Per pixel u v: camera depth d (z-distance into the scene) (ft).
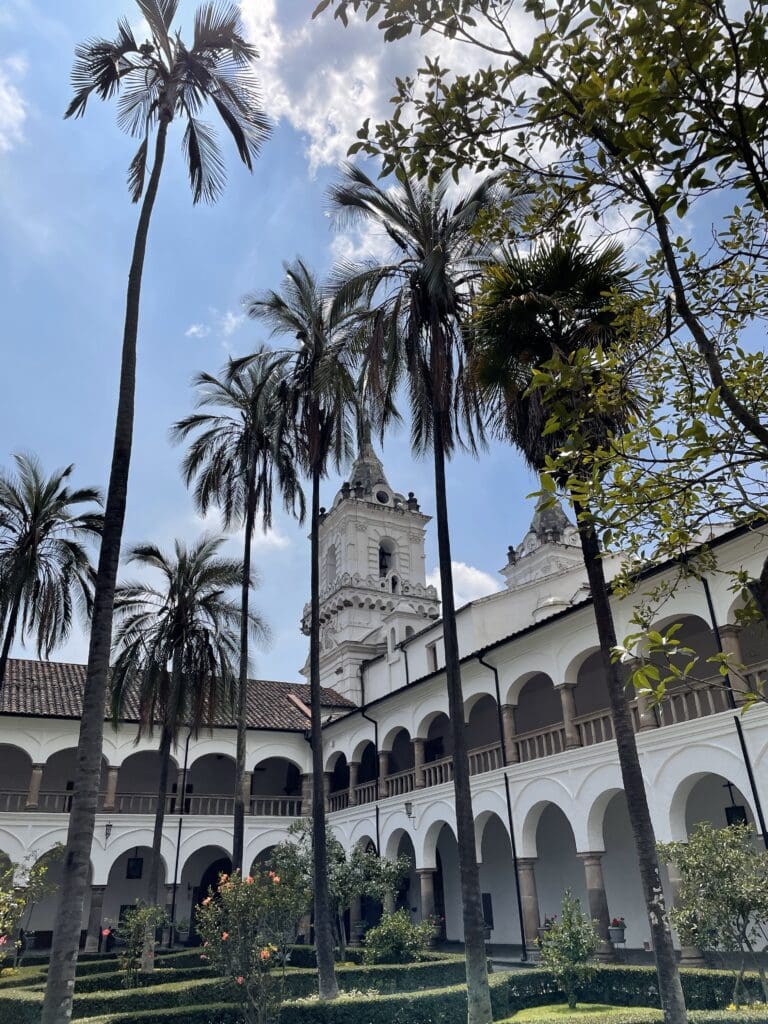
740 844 40.52
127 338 41.24
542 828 92.79
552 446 39.06
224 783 123.95
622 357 20.40
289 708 124.06
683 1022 31.35
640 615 22.24
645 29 14.87
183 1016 42.42
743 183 16.12
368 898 113.09
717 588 57.88
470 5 15.70
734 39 14.52
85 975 71.77
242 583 85.25
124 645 86.07
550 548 129.90
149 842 102.83
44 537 80.53
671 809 58.39
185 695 83.82
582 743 70.59
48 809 106.93
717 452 16.70
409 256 53.36
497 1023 42.11
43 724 102.22
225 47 49.11
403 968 59.67
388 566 154.51
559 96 16.96
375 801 101.40
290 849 84.84
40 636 79.05
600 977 50.83
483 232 20.92
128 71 48.39
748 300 20.33
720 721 55.88
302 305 67.46
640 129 15.99
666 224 17.60
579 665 73.26
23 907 57.41
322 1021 44.98
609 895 80.74
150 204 44.73
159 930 97.30
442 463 49.16
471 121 17.71
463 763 44.11
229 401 82.99
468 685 86.79
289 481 77.10
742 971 38.42
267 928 44.57
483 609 100.63
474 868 41.96
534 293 37.52
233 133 50.80
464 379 47.85
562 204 19.24
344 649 134.51
